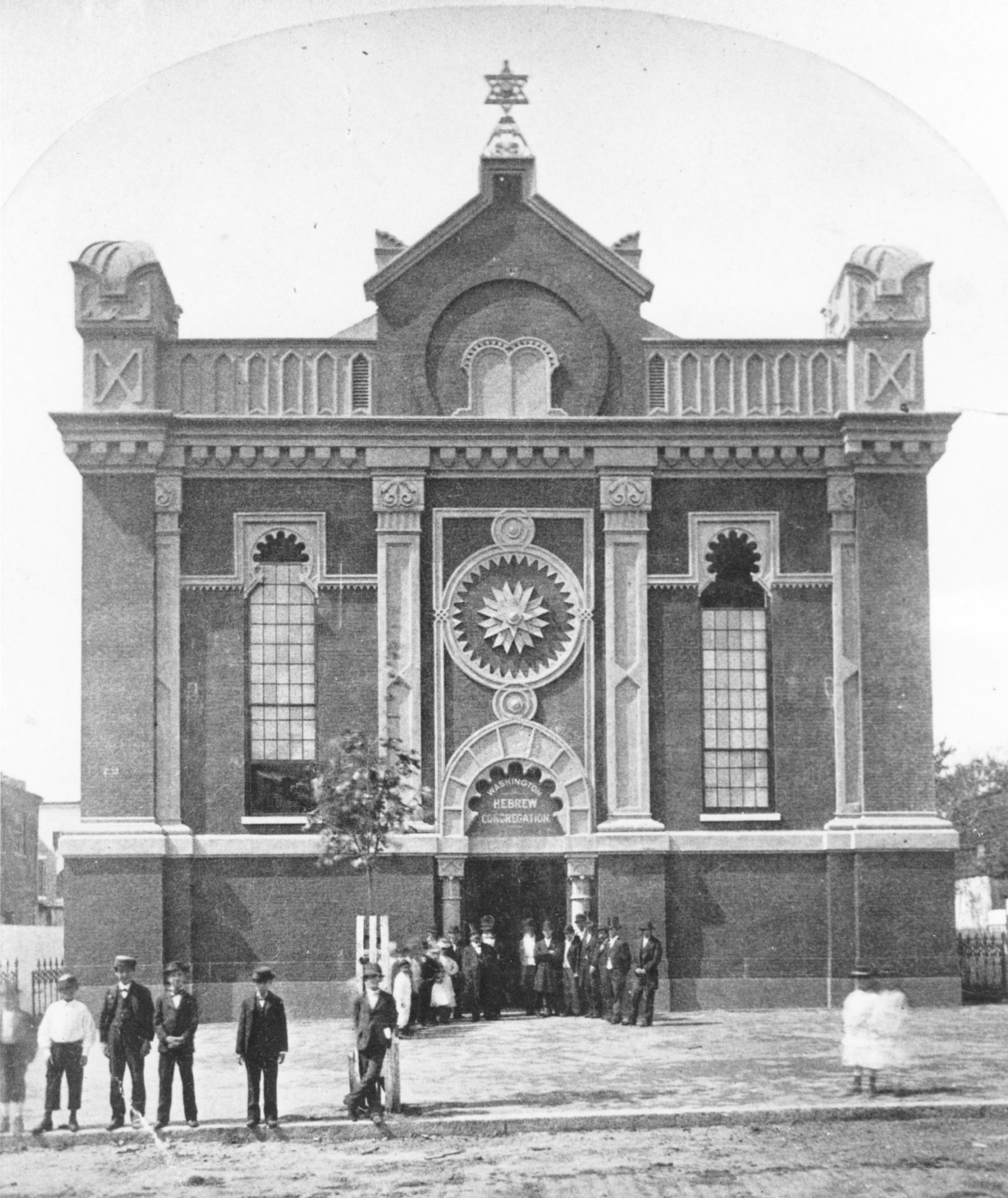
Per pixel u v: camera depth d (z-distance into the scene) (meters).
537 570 41.50
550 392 41.69
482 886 40.97
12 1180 20.45
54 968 39.81
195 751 40.28
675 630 41.28
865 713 40.81
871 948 39.94
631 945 40.09
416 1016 35.56
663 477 41.62
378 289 41.69
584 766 40.97
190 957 39.47
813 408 41.78
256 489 41.12
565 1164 20.64
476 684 41.06
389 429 41.16
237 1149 22.19
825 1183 19.28
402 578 41.06
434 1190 19.23
